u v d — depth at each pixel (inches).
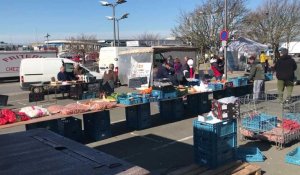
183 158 294.7
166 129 398.0
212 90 486.0
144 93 402.6
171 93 419.8
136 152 315.3
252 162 276.7
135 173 111.8
